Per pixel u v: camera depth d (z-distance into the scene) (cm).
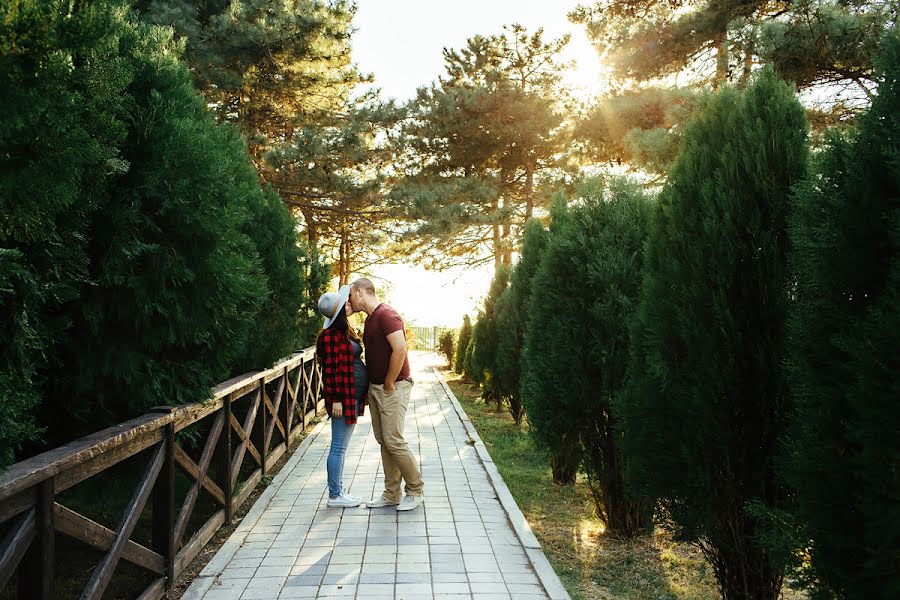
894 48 264
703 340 379
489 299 1331
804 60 1146
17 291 277
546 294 628
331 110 2069
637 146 1252
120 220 359
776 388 362
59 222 321
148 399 397
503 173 2458
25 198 228
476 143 2255
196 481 459
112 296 371
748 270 380
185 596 395
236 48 1736
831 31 1081
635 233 602
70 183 241
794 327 291
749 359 371
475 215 1991
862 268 262
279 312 730
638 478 421
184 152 380
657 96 1505
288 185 1950
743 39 1177
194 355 442
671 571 508
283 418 823
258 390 656
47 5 202
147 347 402
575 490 746
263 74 1881
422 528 530
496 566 451
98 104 299
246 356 664
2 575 233
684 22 1454
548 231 756
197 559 464
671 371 396
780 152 388
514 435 1065
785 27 1122
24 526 248
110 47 275
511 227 2547
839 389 263
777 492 373
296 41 1778
